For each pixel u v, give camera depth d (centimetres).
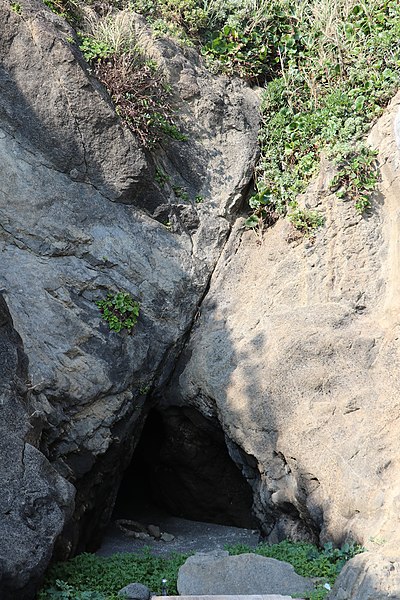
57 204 855
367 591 540
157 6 1031
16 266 816
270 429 777
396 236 813
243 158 968
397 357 741
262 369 801
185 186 945
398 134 787
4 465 614
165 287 882
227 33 1024
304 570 649
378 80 901
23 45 865
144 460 973
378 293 807
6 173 839
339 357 773
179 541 888
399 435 699
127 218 890
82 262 852
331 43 975
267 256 904
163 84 948
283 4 1042
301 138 933
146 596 621
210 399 841
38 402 759
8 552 581
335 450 724
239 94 1005
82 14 954
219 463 930
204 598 573
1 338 662
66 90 870
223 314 886
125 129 891
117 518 966
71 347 805
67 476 764
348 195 852
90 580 661
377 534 646
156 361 866
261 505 816
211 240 930
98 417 808
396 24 932
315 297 833
